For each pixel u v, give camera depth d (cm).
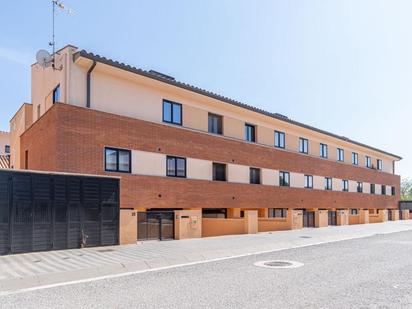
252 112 2552
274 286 817
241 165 2470
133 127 1817
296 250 1466
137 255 1177
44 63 1714
